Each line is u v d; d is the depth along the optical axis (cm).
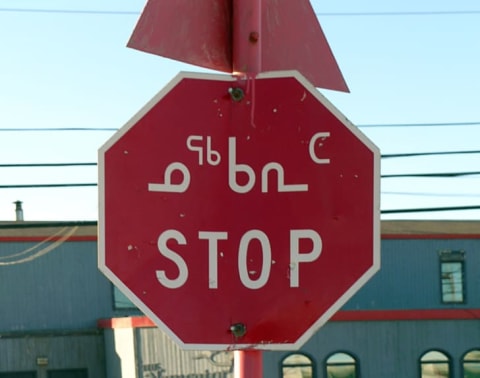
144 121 268
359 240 267
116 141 266
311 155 270
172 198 267
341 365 2323
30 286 2808
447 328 2378
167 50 276
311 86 271
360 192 269
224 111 271
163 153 268
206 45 281
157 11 275
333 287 265
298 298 265
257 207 268
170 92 270
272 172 270
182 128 269
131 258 263
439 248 3016
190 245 265
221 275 265
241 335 262
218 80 272
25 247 2812
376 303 2962
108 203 264
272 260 266
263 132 271
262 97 272
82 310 2828
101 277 2855
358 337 2336
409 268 3000
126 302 2858
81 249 2855
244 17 282
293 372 2298
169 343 2391
